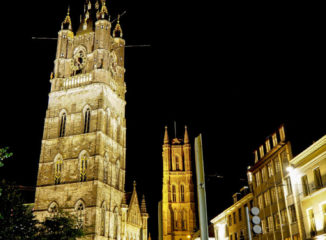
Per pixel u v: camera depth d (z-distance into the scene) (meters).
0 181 40.25
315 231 41.41
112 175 79.62
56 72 86.94
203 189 20.45
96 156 74.75
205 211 19.98
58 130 80.88
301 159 44.62
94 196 71.38
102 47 86.44
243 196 66.81
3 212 38.38
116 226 77.56
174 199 130.38
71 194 73.56
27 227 40.75
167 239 122.69
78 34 92.56
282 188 49.97
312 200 42.03
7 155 26.97
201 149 21.36
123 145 87.31
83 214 70.88
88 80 83.94
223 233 75.56
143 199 110.19
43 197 75.19
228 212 71.50
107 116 82.06
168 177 132.88
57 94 84.69
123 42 98.06
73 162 76.50
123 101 91.19
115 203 78.88
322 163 40.62
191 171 134.50
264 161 56.09
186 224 126.31
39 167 78.25
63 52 89.56
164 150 138.00
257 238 57.66
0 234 36.81
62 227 50.47
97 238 69.06
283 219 49.31
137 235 101.50
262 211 56.03
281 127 50.84
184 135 141.62
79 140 77.94
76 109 81.50
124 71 95.38
